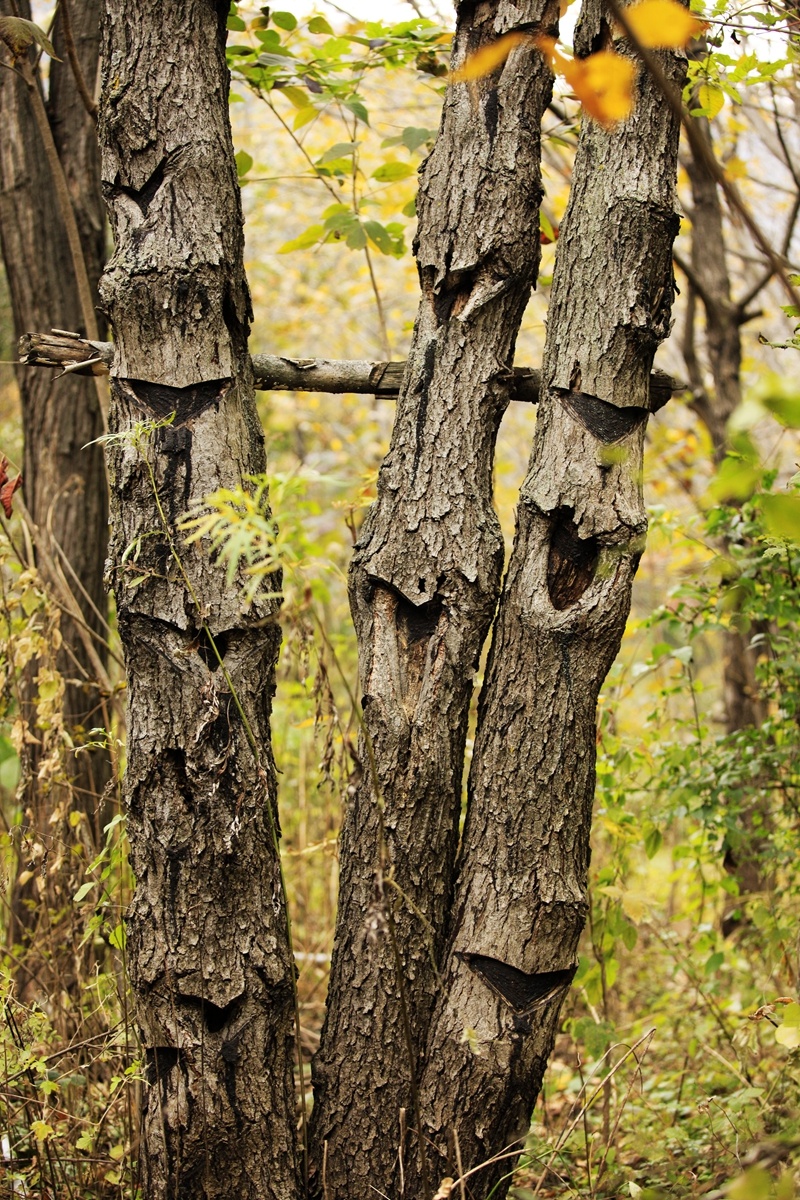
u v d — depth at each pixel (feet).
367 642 7.35
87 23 11.78
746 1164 4.99
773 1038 10.95
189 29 7.19
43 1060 7.63
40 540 10.71
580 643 7.07
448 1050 6.99
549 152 15.58
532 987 7.08
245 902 6.97
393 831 7.14
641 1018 12.92
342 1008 7.25
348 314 26.71
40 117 10.08
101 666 10.38
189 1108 6.86
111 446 7.13
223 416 7.16
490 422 7.48
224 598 6.95
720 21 7.89
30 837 9.23
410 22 10.16
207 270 7.07
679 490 19.34
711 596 10.89
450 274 7.39
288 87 10.77
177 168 7.08
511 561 7.39
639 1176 8.60
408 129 10.25
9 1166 8.07
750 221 3.05
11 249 11.98
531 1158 8.66
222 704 6.93
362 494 9.05
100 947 9.77
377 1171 7.11
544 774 7.05
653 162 7.14
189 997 6.87
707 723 15.44
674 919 11.69
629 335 7.11
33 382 11.98
